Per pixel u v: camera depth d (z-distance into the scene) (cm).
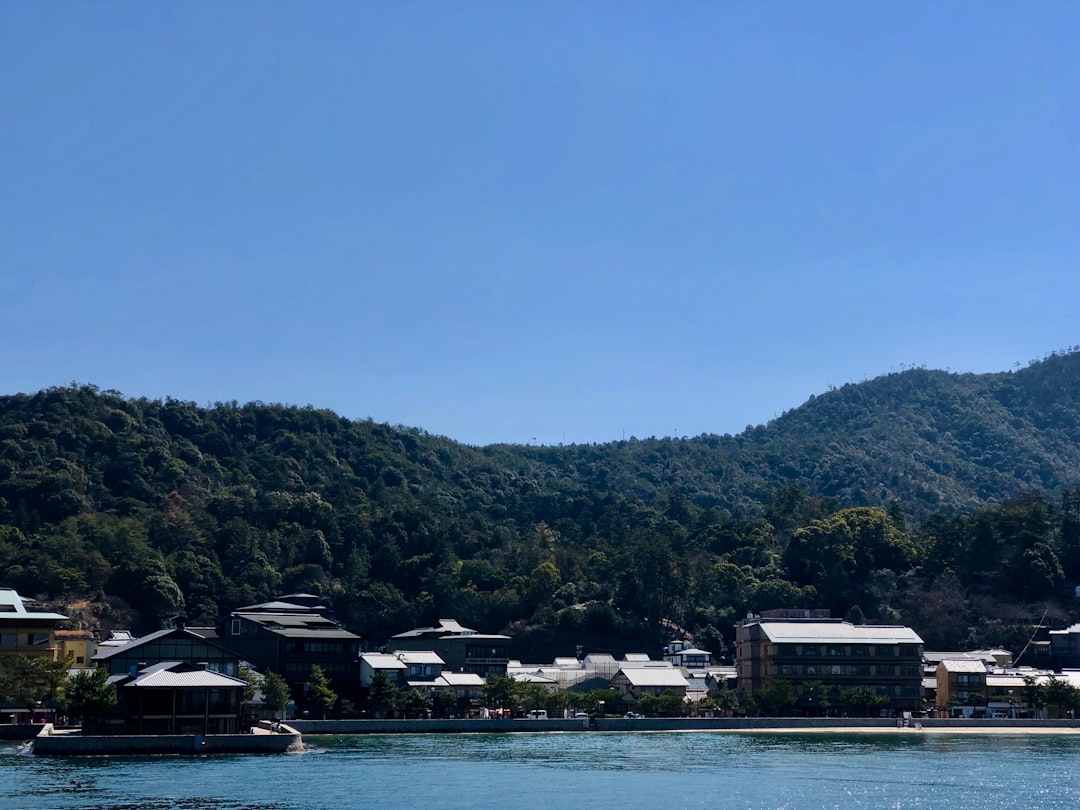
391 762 14838
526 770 14162
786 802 11856
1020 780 13612
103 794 11675
